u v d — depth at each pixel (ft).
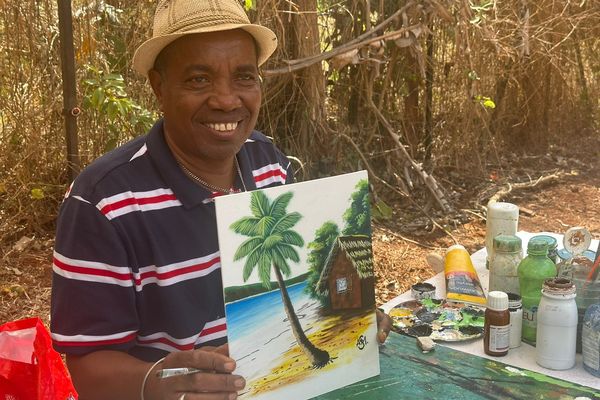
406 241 15.11
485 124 18.38
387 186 17.08
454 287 6.97
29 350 3.80
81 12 13.15
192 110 5.19
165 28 5.14
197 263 5.33
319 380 5.19
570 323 5.57
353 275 5.34
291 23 14.62
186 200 5.26
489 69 18.39
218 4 5.15
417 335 6.22
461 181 18.54
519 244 6.59
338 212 5.24
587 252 7.08
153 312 5.32
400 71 16.85
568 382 5.45
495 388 5.35
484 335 5.99
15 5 13.03
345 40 15.64
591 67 21.99
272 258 4.93
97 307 4.98
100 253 4.99
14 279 12.29
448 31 16.74
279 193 4.95
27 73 13.41
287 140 15.67
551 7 19.31
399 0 15.60
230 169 5.83
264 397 4.94
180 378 4.57
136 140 5.60
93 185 5.08
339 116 16.55
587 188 18.84
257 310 4.87
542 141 21.43
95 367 4.93
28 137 13.53
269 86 15.02
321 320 5.18
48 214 14.02
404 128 17.38
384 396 5.22
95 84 12.28
